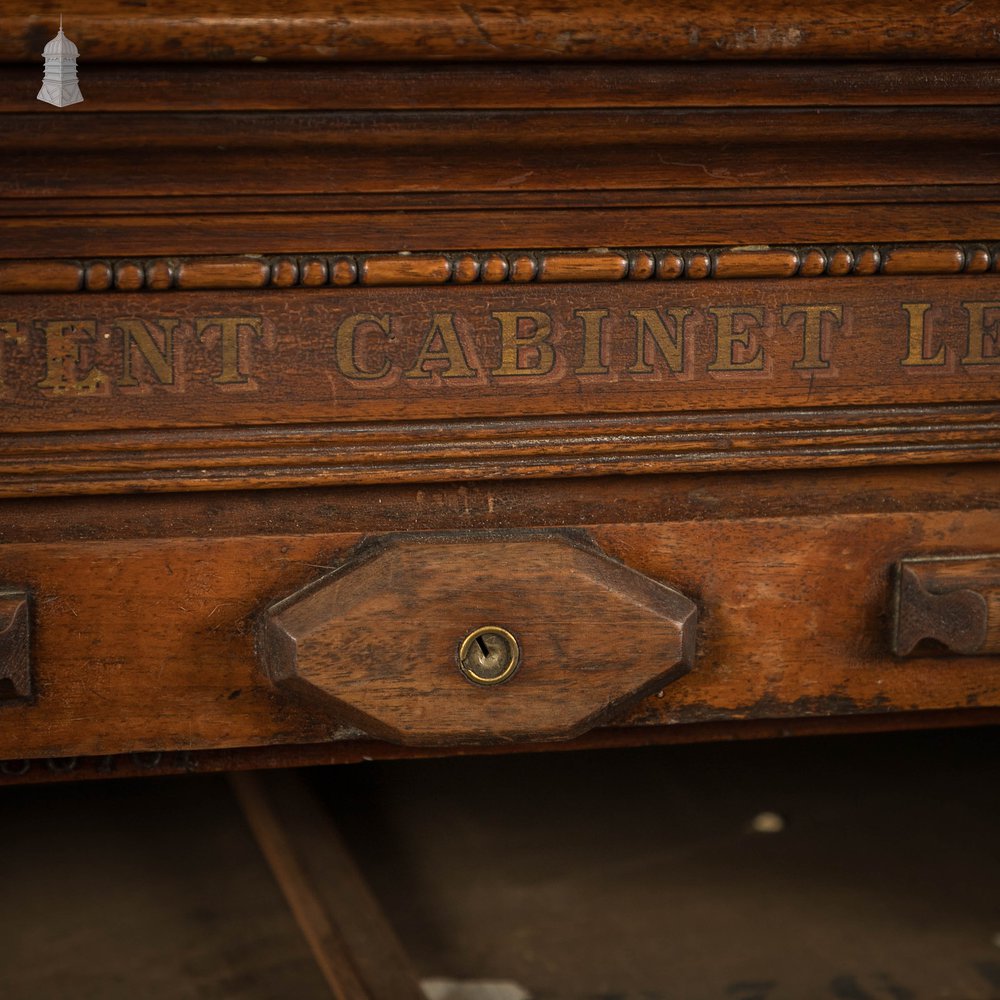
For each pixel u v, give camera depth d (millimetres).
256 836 1838
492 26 1093
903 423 1259
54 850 1922
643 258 1190
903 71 1164
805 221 1206
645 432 1231
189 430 1178
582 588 1201
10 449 1154
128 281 1136
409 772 2170
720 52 1124
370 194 1151
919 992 1523
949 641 1267
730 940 1641
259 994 1556
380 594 1177
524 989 1537
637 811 2021
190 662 1223
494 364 1202
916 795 2076
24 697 1204
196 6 1063
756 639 1287
